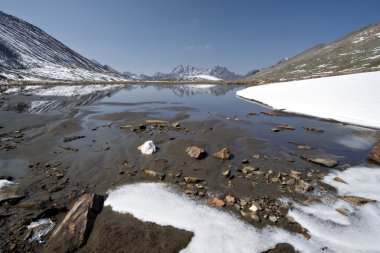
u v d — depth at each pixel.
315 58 129.75
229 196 8.82
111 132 17.86
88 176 10.59
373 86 31.31
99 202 8.32
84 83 106.81
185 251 6.31
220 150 14.10
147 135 17.02
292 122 22.16
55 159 12.52
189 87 97.12
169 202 8.49
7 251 6.30
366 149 14.61
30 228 7.21
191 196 8.92
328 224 7.35
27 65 135.50
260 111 28.80
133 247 6.40
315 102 28.48
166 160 12.36
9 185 9.64
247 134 17.77
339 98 28.14
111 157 12.76
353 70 70.88
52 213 7.97
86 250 6.41
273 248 6.46
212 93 61.22
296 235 6.91
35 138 16.27
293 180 10.23
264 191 9.35
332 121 22.03
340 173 11.11
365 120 20.44
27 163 12.01
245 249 6.41
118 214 7.77
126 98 46.19
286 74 115.56
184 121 22.17
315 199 8.74
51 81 108.81
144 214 7.75
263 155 13.45
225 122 21.89
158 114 26.11
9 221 7.49
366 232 6.98
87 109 29.97
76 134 17.30
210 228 7.15
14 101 38.50
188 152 13.35
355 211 8.01
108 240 6.58
